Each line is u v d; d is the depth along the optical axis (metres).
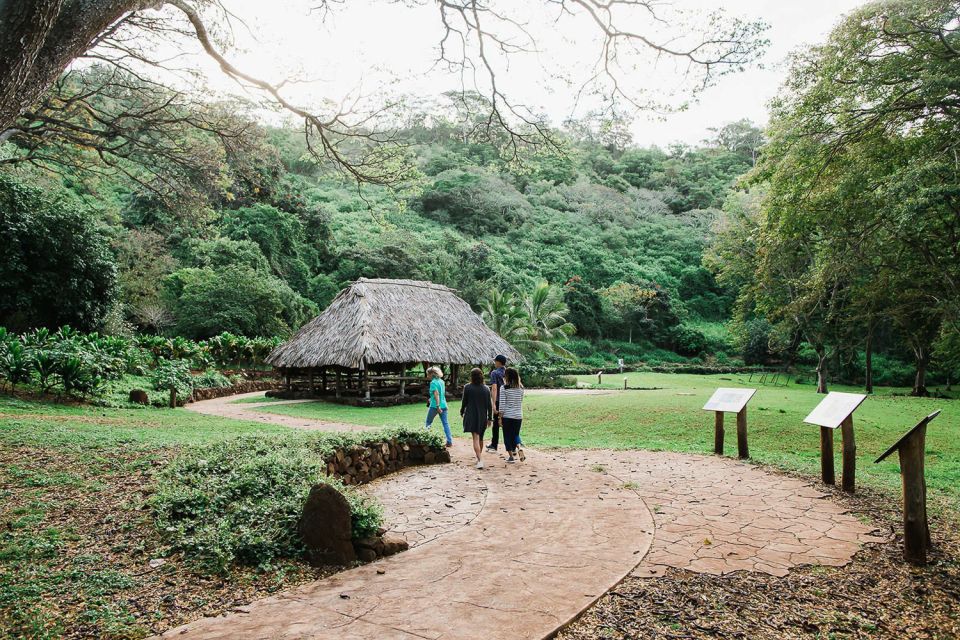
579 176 80.19
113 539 4.66
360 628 3.35
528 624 3.41
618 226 70.81
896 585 4.27
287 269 42.41
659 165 86.81
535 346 31.30
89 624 3.34
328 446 7.14
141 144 12.33
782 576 4.36
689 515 5.96
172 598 3.76
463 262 50.59
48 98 11.05
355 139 9.86
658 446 10.70
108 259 21.73
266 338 30.23
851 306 25.92
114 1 4.07
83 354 14.38
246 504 5.16
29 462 6.67
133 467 6.72
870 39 13.29
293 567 4.32
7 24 3.45
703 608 3.75
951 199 14.73
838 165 15.86
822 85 13.95
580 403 15.44
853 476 7.15
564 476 7.83
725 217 36.44
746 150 89.25
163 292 30.33
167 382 17.08
